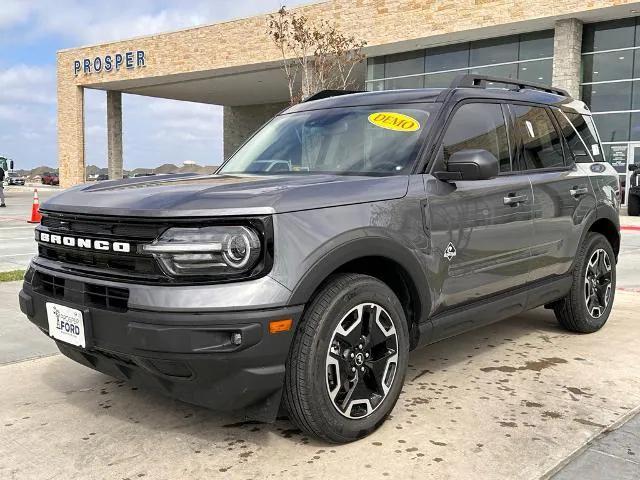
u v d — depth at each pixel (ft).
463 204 11.89
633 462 9.36
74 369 13.80
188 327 8.61
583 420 10.91
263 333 8.75
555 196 14.51
